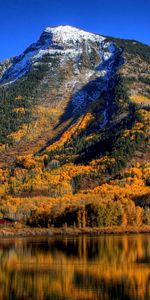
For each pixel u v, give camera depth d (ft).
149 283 300.61
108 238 610.24
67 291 283.59
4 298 270.87
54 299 265.95
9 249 499.10
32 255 441.27
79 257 417.49
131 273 332.60
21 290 288.92
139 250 453.58
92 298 265.34
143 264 369.71
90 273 336.49
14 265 381.81
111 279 313.94
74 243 543.80
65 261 396.37
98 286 294.46
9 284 305.73
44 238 654.53
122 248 472.85
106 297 267.18
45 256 431.84
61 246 514.68
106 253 437.17
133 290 281.13
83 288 289.12
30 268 364.79
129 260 391.04
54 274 336.49
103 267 360.07
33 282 310.24
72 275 330.95
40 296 273.54
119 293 274.77
